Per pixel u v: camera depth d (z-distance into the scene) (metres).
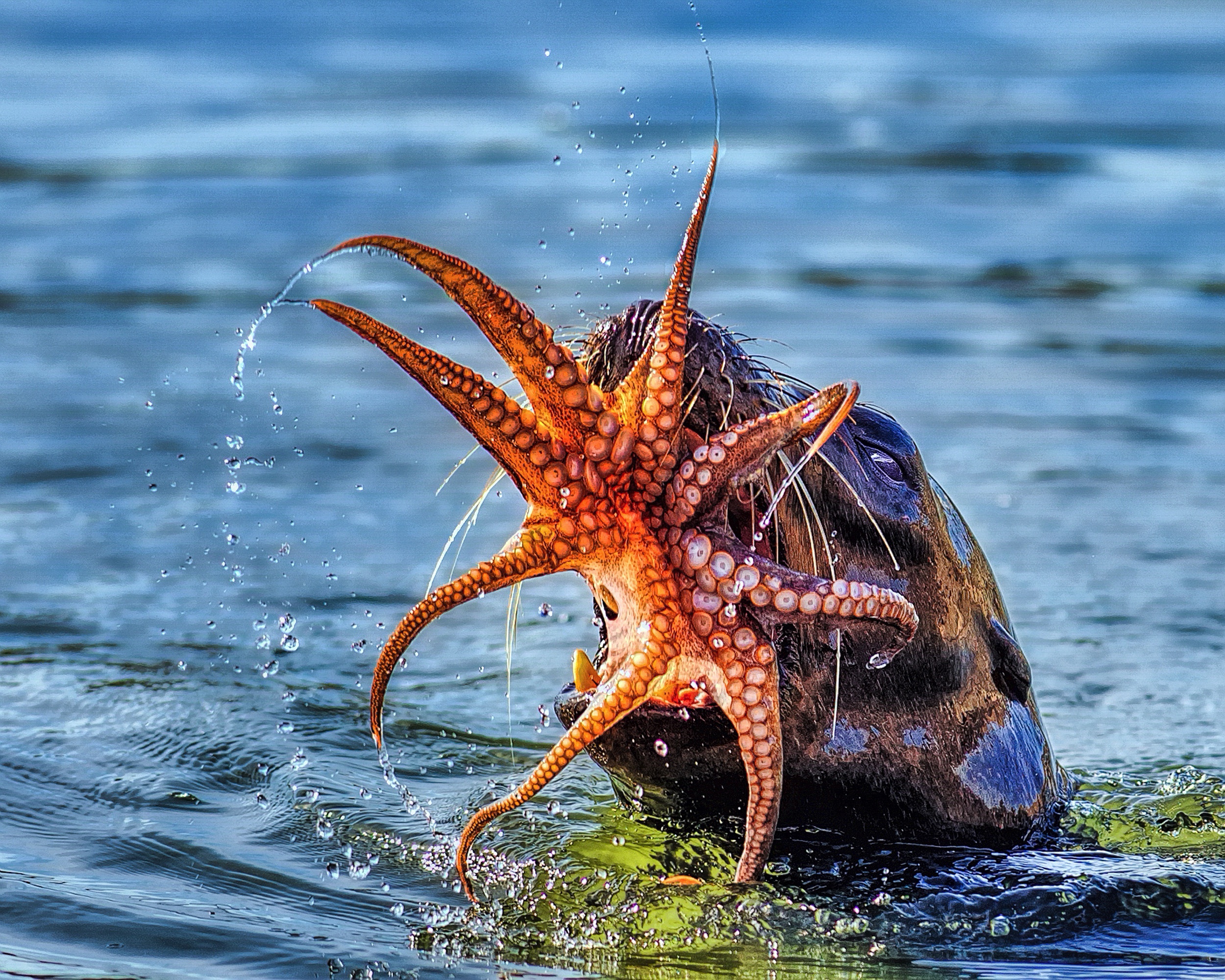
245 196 80.56
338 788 23.36
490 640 31.02
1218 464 43.12
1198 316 60.94
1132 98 127.69
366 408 47.41
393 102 119.81
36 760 24.11
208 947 17.70
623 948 17.86
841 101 124.88
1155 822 22.38
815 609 15.59
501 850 20.83
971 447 44.41
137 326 56.97
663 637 15.70
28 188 83.31
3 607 31.39
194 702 26.83
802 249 71.38
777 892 18.91
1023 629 31.73
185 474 40.75
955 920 18.53
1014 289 65.06
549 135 101.94
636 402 15.63
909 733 19.28
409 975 17.02
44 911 18.53
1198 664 29.95
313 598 32.38
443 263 14.76
